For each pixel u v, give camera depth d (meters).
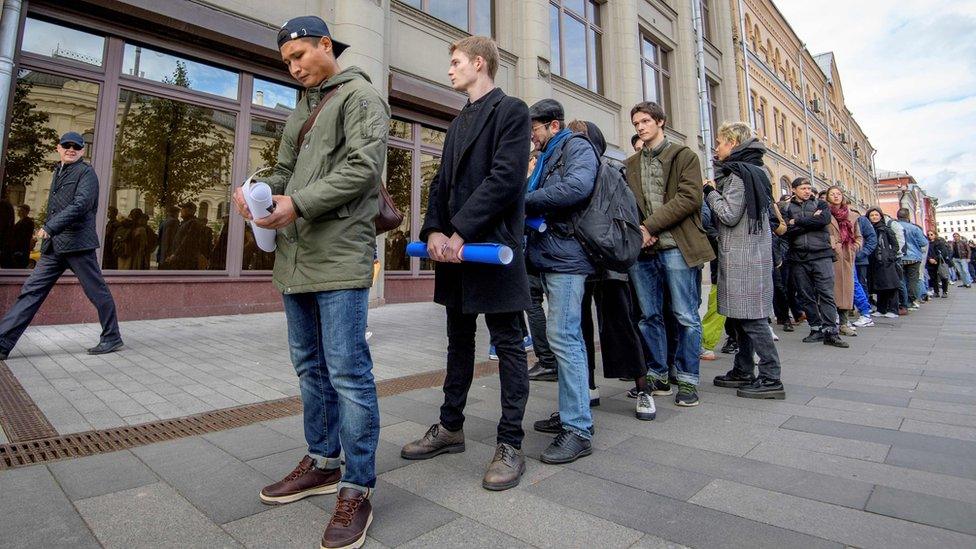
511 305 2.07
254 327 6.05
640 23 15.36
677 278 3.27
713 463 2.28
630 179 3.66
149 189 6.64
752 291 3.40
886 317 8.74
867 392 3.54
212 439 2.53
